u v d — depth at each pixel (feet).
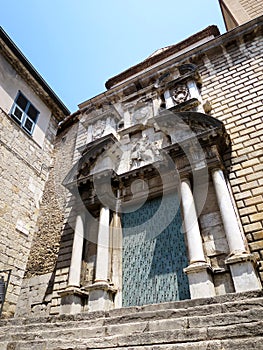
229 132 28.99
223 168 25.79
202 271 20.11
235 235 20.95
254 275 18.48
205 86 35.65
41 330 15.75
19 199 35.24
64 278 27.43
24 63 41.70
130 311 15.72
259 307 12.13
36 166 40.37
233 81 33.68
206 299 14.39
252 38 36.65
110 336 12.45
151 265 25.77
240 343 9.44
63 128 49.29
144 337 11.59
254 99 30.25
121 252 27.94
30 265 32.60
